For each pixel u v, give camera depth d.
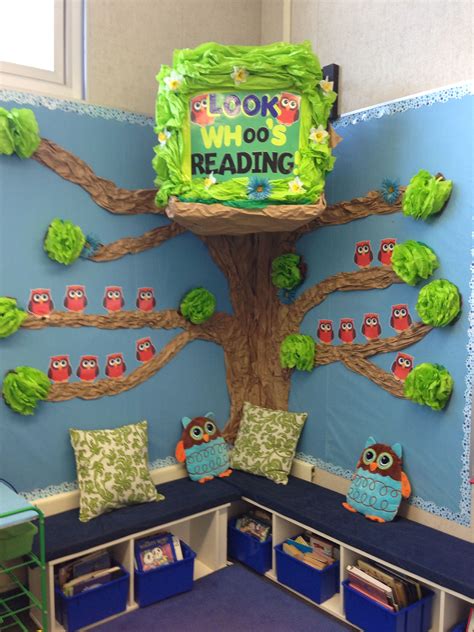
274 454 2.83
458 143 2.19
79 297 2.51
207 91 2.23
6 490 2.07
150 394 2.75
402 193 2.38
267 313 3.03
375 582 2.17
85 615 2.22
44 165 2.38
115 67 2.63
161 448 2.81
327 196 2.70
